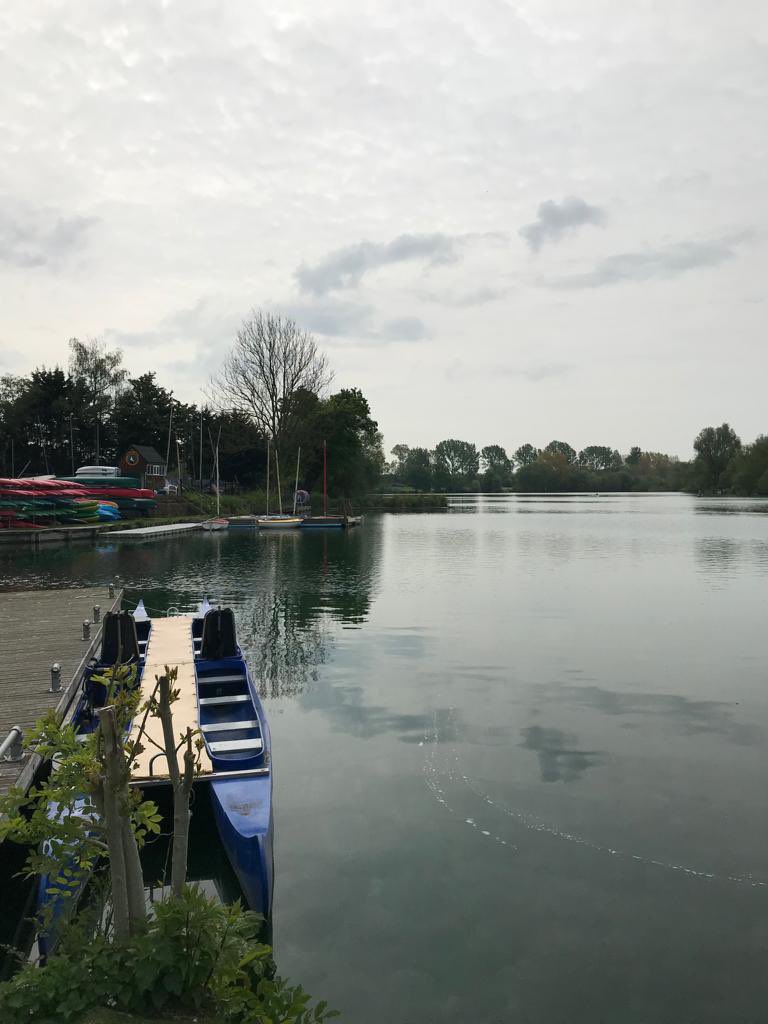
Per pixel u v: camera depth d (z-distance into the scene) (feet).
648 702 44.09
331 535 186.39
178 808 14.65
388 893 23.89
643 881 24.53
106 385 312.91
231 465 294.87
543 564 118.21
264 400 260.21
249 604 81.30
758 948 21.09
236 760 29.09
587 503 424.05
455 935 21.74
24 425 294.46
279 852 26.40
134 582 99.09
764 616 72.18
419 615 74.08
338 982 19.83
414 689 47.21
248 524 212.43
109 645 38.78
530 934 21.74
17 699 38.81
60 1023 11.98
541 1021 18.44
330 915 22.72
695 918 22.50
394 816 29.22
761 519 247.70
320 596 86.79
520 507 367.86
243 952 13.88
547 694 45.96
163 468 278.05
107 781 13.65
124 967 12.86
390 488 570.05
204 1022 12.56
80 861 15.79
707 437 495.00
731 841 27.12
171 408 296.51
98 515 185.37
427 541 166.20
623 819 28.91
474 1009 18.83
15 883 25.94
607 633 64.54
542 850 26.50
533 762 34.71
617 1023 18.35
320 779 32.78
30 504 164.35
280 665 53.78
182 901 13.67
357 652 57.93
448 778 32.73
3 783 27.17
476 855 26.13
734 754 35.63
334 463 290.15
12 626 60.18
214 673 43.88
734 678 49.42
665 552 135.33
